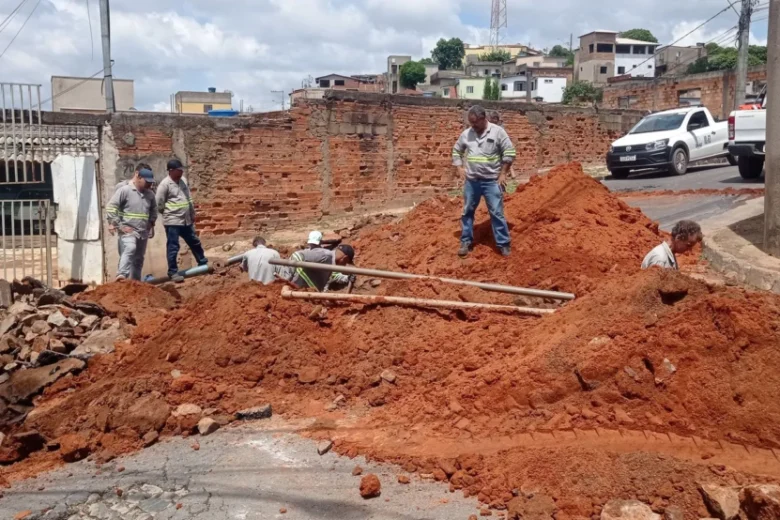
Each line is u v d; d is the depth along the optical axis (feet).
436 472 14.06
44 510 13.70
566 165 32.86
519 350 17.40
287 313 21.30
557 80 231.09
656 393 14.57
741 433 13.44
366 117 59.16
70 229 42.91
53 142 42.11
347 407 18.13
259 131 51.83
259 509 13.33
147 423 16.97
